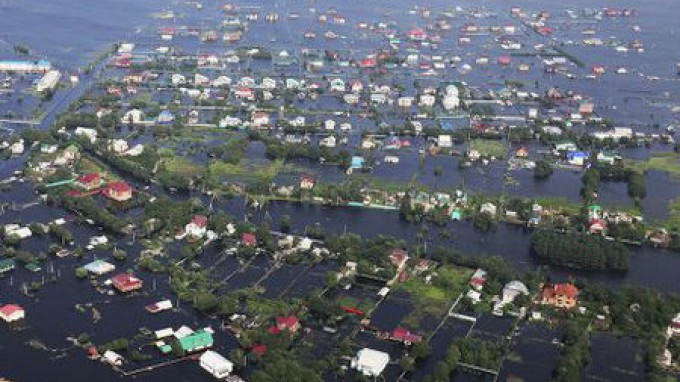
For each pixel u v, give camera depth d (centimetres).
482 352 18650
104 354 18375
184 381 17712
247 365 18288
